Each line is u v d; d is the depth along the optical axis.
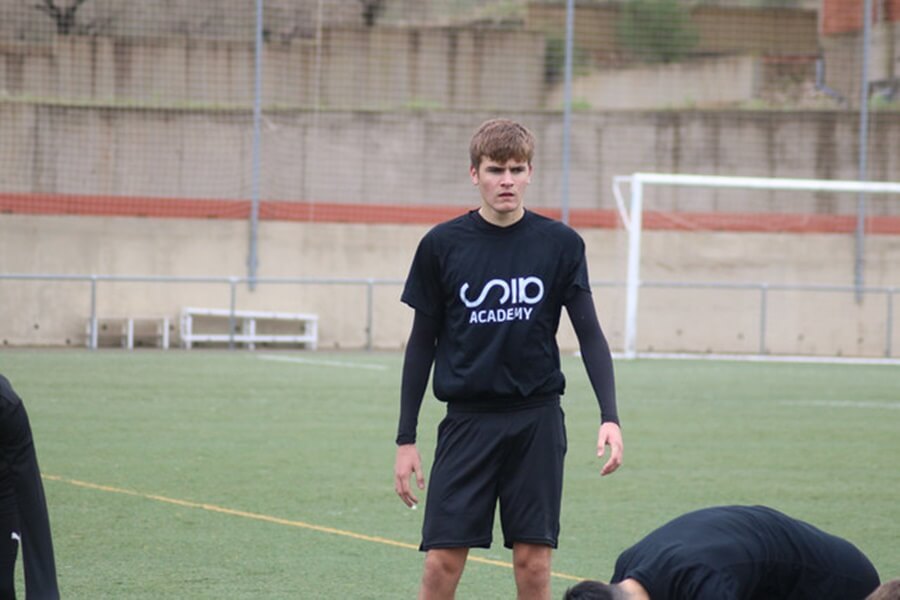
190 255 33.97
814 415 20.97
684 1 40.06
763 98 39.69
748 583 6.07
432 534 7.29
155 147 33.81
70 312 32.78
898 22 38.44
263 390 23.05
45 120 33.16
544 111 35.19
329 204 34.69
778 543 6.26
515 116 35.31
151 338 33.34
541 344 7.27
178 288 33.59
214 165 34.09
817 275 35.91
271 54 36.25
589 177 35.66
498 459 7.26
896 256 35.88
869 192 35.78
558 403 7.41
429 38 37.34
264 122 34.41
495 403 7.24
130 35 36.00
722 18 40.38
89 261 33.47
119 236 33.59
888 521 12.43
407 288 7.42
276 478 14.30
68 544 10.86
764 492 13.91
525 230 7.28
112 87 35.53
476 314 7.21
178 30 36.25
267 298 33.91
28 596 6.81
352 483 14.08
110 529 11.49
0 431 6.67
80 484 13.70
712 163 35.97
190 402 21.09
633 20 39.75
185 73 35.69
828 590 6.33
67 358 28.83
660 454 16.58
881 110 36.25
